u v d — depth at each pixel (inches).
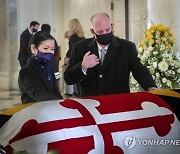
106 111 61.6
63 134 56.4
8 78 367.9
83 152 56.1
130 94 68.4
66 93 315.0
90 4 406.9
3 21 367.9
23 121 59.2
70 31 297.1
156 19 220.7
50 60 93.9
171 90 74.4
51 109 59.8
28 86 89.9
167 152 63.5
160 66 135.1
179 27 199.3
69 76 103.0
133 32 349.1
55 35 429.4
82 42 109.5
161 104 67.2
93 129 58.2
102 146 57.7
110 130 59.3
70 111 59.8
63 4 430.6
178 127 65.5
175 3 202.8
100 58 106.3
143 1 299.9
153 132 62.7
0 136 61.1
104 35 102.0
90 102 63.1
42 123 57.4
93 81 106.6
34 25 321.4
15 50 370.0
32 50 94.0
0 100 304.8
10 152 56.4
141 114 63.5
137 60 107.7
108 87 106.2
